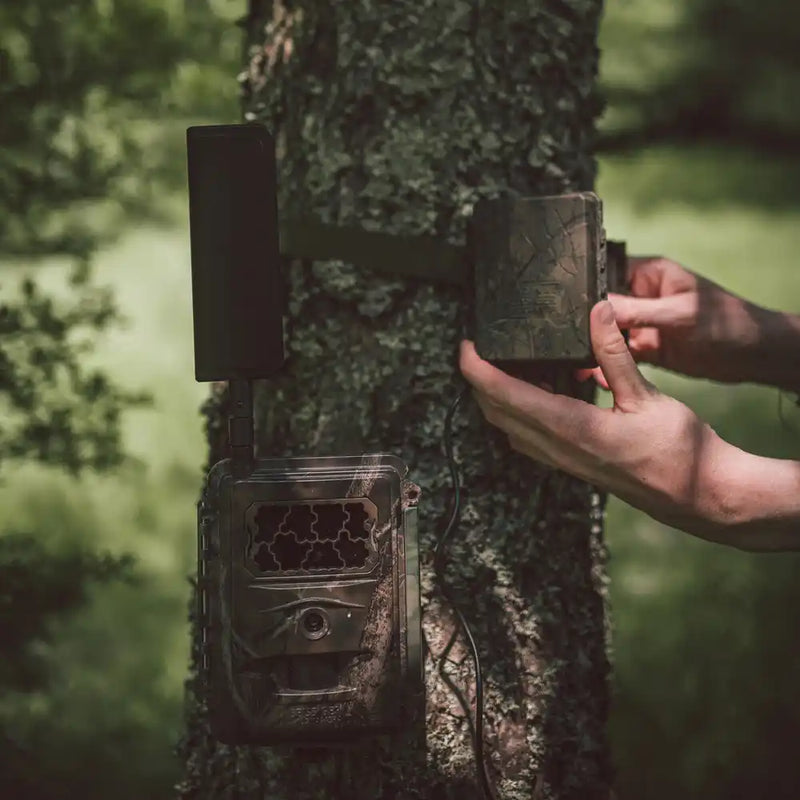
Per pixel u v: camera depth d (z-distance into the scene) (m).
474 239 1.57
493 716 1.69
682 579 4.29
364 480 1.41
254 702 1.41
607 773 1.81
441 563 1.64
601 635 1.80
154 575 4.32
